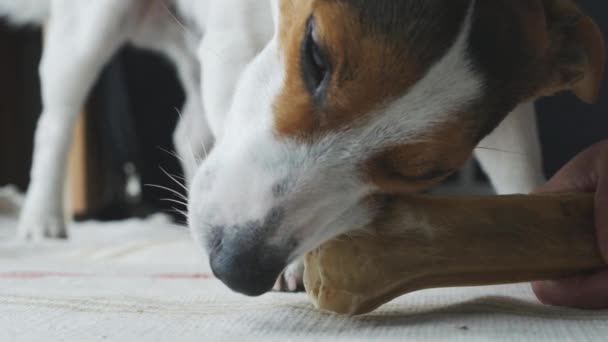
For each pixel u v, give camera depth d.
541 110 1.16
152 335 0.52
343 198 0.57
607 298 0.56
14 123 1.60
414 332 0.52
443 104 0.57
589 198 0.56
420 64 0.56
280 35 0.59
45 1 1.05
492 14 0.57
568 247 0.56
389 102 0.56
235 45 0.68
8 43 1.58
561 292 0.57
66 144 0.93
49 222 0.94
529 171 0.71
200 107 0.99
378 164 0.57
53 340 0.51
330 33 0.56
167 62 1.23
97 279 0.67
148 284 0.65
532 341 0.51
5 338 0.51
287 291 0.63
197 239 0.58
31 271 0.71
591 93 0.64
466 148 0.59
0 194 1.35
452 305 0.58
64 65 0.89
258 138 0.57
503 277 0.56
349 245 0.55
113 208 1.41
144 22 0.93
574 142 1.16
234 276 0.55
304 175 0.56
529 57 0.59
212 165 0.59
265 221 0.56
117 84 1.32
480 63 0.57
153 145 1.37
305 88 0.57
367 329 0.53
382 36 0.55
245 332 0.52
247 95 0.59
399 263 0.54
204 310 0.56
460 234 0.55
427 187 0.59
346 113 0.56
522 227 0.55
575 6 0.62
